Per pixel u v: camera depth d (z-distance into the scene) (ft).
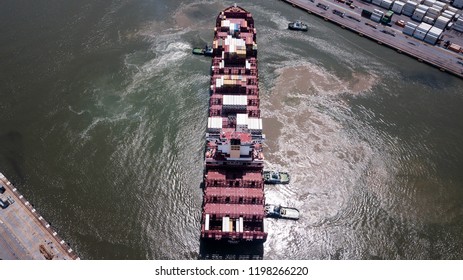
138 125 554.46
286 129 565.53
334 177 510.17
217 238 418.92
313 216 469.57
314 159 529.04
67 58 654.12
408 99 625.00
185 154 521.24
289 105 602.44
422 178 514.68
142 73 636.89
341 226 461.78
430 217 473.67
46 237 422.82
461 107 617.21
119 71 637.30
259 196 444.55
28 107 572.51
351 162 528.63
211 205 437.99
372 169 522.06
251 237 417.28
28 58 650.02
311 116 587.68
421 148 552.00
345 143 552.82
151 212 462.60
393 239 451.94
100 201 468.75
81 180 487.20
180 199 476.54
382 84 648.79
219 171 474.90
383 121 587.27
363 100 618.44
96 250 426.92
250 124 505.25
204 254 430.61
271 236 447.83
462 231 460.96
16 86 602.03
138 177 494.18
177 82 624.59
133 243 435.53
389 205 483.92
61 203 464.24
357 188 499.92
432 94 636.07
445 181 512.63
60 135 536.01
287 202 481.46
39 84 606.96
